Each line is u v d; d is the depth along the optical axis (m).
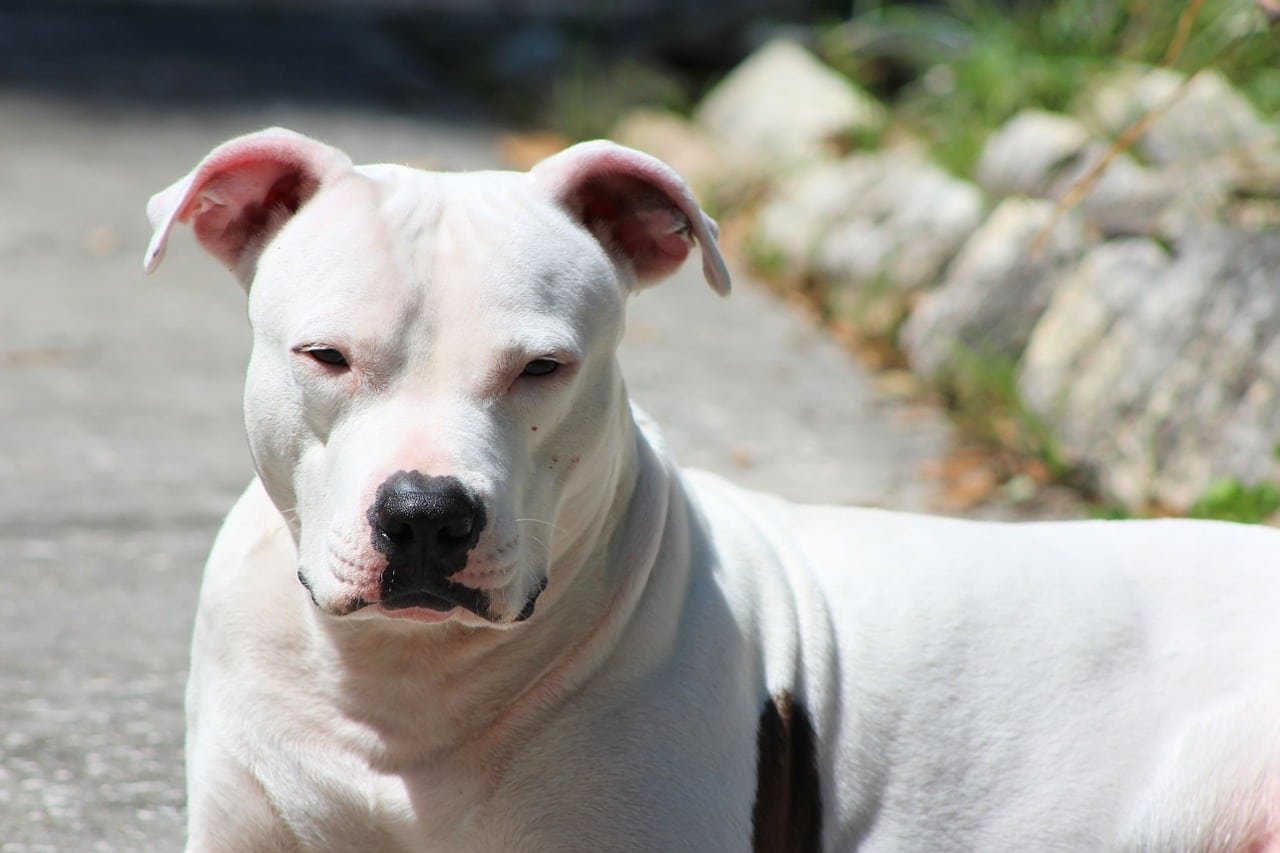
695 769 4.98
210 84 21.83
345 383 4.70
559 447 4.91
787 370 12.29
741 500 5.96
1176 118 11.31
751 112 17.56
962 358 11.37
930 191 12.91
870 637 5.48
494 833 5.00
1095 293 10.69
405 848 5.08
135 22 26.34
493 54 24.36
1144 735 5.59
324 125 19.48
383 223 4.82
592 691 5.00
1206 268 9.97
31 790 6.32
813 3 20.81
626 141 18.41
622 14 24.91
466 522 4.52
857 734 5.36
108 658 7.58
